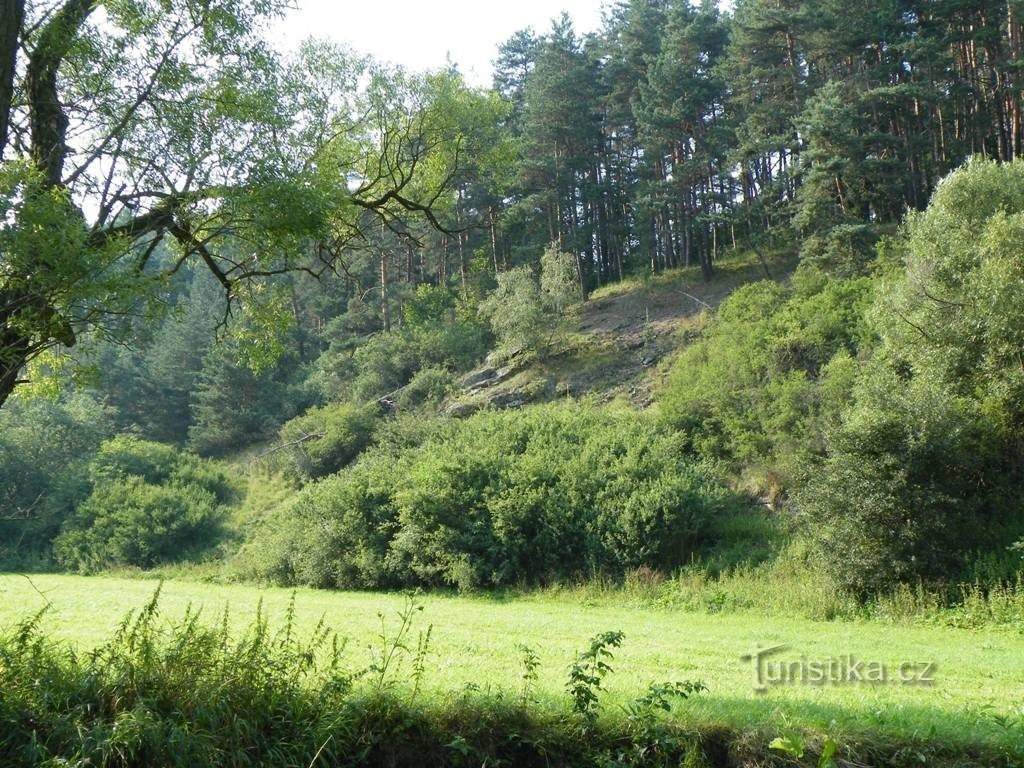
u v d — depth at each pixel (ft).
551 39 165.78
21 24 28.40
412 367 156.56
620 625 54.90
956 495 62.44
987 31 122.52
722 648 42.98
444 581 87.35
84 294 24.50
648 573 75.61
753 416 92.38
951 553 60.23
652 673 34.40
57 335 26.32
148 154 33.04
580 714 23.91
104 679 22.89
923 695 30.22
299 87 38.75
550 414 108.06
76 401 179.32
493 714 23.89
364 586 92.17
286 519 106.32
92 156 32.04
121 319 27.12
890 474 62.03
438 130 48.03
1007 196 79.92
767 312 111.04
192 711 22.02
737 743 22.99
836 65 146.72
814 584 64.23
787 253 149.59
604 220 178.60
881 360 80.28
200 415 182.91
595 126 168.96
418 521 88.69
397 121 47.21
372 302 184.85
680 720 23.94
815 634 50.83
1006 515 64.95
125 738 20.70
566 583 79.66
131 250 27.89
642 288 156.97
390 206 50.67
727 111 167.43
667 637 48.08
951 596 58.65
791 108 141.79
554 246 154.10
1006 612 54.24
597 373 128.98
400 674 29.99
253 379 179.32
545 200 164.86
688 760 22.67
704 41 157.79
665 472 83.20
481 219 173.78
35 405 155.84
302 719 23.04
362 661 33.32
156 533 124.88
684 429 98.02
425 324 163.84
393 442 121.80
